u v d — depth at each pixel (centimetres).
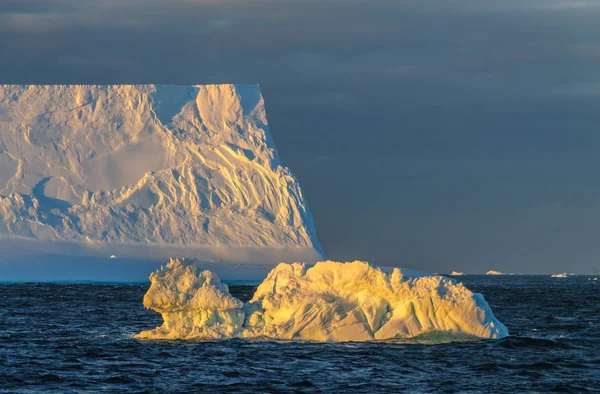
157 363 16550
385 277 18812
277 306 19450
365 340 18712
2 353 18262
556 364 16512
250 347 18075
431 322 18700
